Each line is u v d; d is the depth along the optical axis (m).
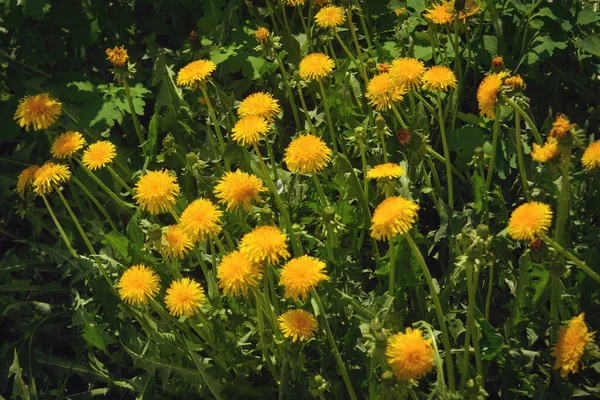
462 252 1.57
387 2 1.82
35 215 1.76
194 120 1.79
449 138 1.68
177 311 1.50
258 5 1.91
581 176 1.59
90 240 1.76
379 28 1.85
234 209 1.55
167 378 1.58
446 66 1.72
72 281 1.65
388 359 1.39
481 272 1.59
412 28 1.78
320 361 1.54
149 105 1.88
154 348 1.59
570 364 1.42
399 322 1.45
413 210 1.42
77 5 1.87
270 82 1.81
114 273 1.64
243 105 1.58
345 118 1.70
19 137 1.86
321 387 1.47
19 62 1.88
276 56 1.71
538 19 1.73
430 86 1.58
